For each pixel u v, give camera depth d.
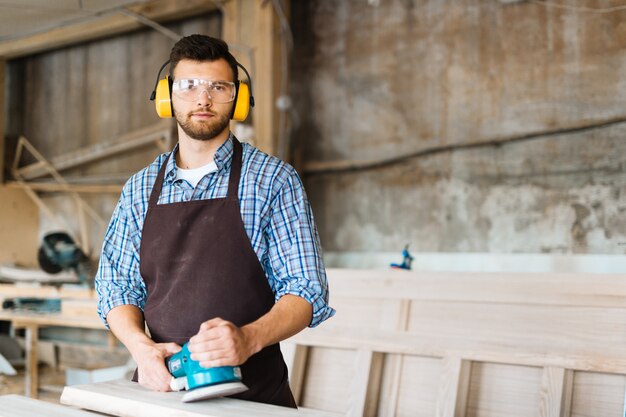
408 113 4.89
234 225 1.79
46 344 5.57
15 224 6.43
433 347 2.92
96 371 4.73
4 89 6.55
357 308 3.28
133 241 1.93
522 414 2.70
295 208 1.81
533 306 2.86
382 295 3.23
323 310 1.73
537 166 4.39
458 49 4.71
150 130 5.83
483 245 4.55
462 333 2.96
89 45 6.43
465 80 4.68
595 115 4.22
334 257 5.15
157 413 1.53
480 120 4.61
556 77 4.36
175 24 5.87
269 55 5.02
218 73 1.76
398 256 4.86
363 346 3.07
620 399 2.54
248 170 1.83
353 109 5.11
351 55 5.13
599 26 4.24
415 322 3.10
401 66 4.93
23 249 6.46
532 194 4.40
